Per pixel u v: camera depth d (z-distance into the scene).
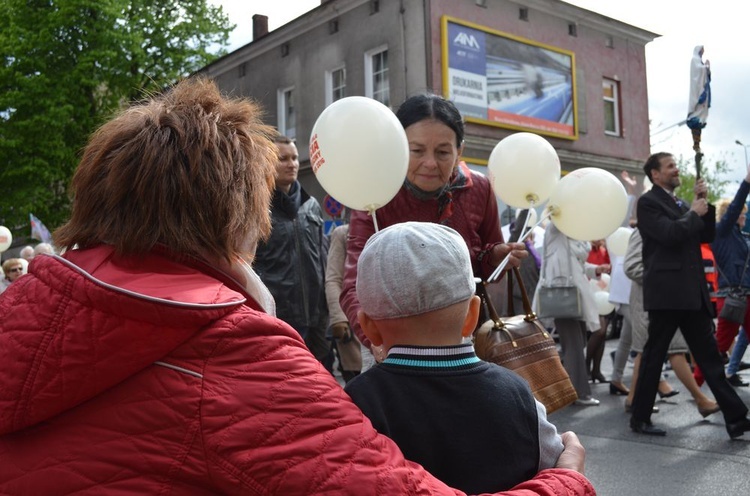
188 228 1.24
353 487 1.09
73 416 1.11
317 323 4.15
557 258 6.23
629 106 23.03
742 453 4.60
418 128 2.47
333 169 2.38
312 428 1.11
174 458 1.08
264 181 1.39
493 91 18.64
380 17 18.48
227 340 1.13
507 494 1.29
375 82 18.95
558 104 20.45
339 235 4.51
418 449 1.39
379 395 1.43
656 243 5.00
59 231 1.31
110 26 20.47
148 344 1.09
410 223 1.56
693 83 4.77
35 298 1.13
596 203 3.01
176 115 1.30
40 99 20.02
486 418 1.42
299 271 4.02
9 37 20.64
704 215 5.00
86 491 1.07
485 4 18.67
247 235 1.35
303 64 21.06
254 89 22.95
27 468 1.10
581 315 6.16
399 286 1.46
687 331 5.04
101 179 1.27
